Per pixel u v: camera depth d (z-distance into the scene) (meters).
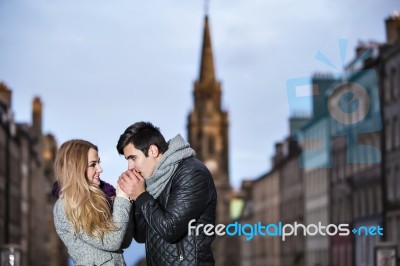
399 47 37.19
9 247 15.88
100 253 5.39
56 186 5.54
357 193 43.44
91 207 5.32
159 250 5.43
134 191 5.39
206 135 107.12
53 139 81.12
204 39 109.88
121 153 5.66
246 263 72.75
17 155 56.38
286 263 59.56
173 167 5.48
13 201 54.31
